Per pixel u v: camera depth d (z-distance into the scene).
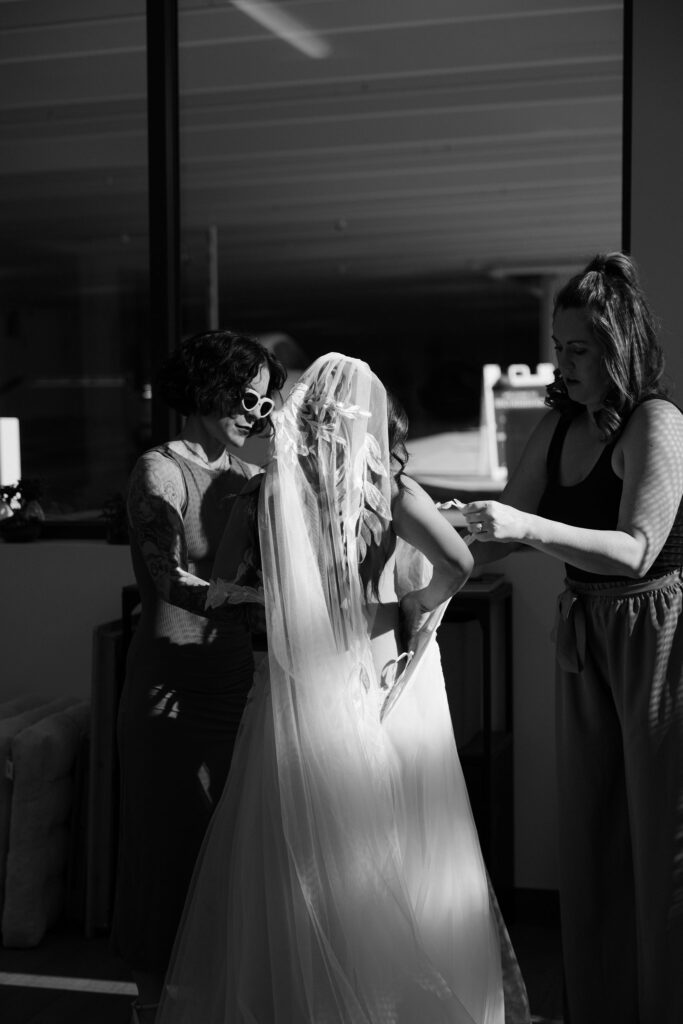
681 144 3.40
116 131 6.18
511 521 2.18
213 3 5.18
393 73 5.76
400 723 2.28
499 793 3.45
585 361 2.29
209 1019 2.25
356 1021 2.04
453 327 7.44
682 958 2.25
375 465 2.21
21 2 5.05
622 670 2.28
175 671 2.51
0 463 5.47
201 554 2.56
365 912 2.09
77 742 3.55
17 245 7.37
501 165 6.61
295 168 7.08
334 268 7.80
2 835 3.39
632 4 3.44
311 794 2.12
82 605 3.94
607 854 2.39
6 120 6.02
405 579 2.37
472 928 2.24
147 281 7.30
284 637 2.16
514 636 3.64
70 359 7.34
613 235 6.33
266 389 2.56
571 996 2.44
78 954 3.31
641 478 2.23
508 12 5.06
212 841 2.31
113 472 6.29
